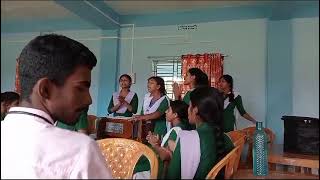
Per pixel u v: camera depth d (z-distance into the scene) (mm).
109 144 1291
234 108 2965
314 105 3129
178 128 1471
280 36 3383
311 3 3061
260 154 1247
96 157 588
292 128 1417
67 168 556
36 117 604
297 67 3258
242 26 3838
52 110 615
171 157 1295
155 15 4168
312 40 3221
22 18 4152
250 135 1713
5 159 579
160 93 2621
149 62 4234
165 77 4156
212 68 3926
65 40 636
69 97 614
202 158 1246
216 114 1357
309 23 3232
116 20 4172
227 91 2867
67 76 605
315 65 3182
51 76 599
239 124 3553
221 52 3930
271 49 3451
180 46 4125
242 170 1303
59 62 598
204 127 1321
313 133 1367
